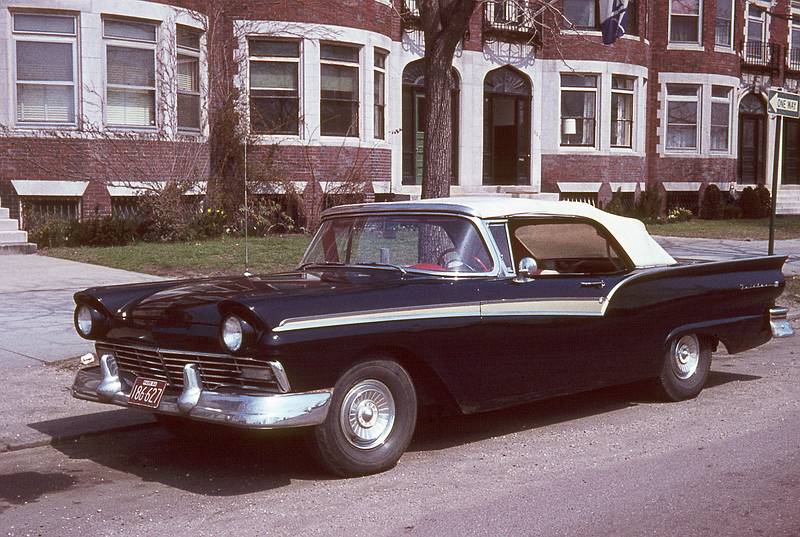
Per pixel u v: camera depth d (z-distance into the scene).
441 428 7.26
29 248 17.27
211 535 4.96
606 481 5.82
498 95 27.02
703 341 8.16
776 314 8.58
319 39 21.53
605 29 24.09
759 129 34.47
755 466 6.08
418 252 6.71
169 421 6.99
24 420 7.32
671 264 7.91
